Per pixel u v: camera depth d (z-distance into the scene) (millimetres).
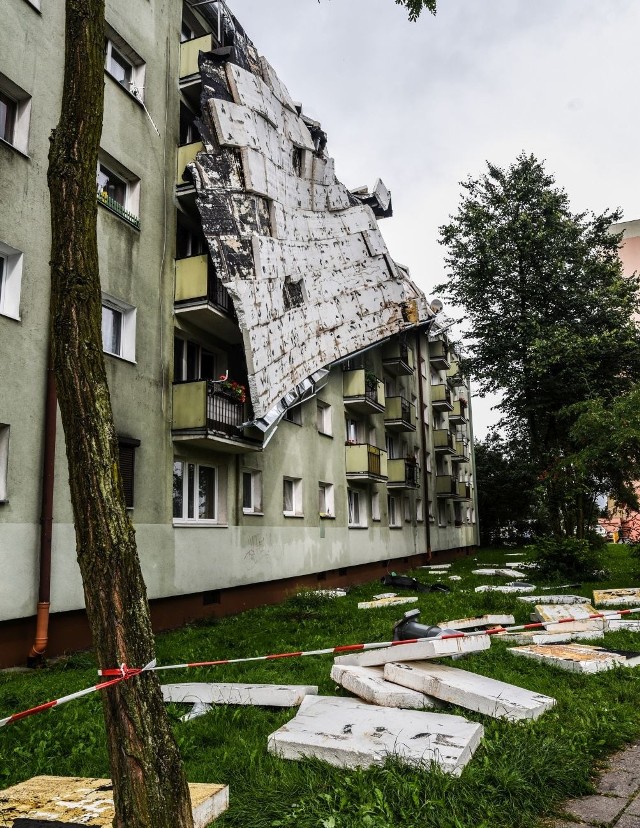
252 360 12516
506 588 14789
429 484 30781
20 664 8031
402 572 23344
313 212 16734
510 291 20828
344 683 5566
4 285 8531
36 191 8922
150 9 12258
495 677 6160
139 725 2408
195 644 8938
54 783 3580
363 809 3244
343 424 20125
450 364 36250
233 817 3301
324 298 16703
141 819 2320
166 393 11594
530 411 19469
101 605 2490
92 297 2766
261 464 14586
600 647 7539
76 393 2643
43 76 9242
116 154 10898
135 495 10469
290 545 15688
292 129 15758
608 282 20219
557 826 3266
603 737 4473
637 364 19406
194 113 13578
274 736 4188
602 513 17797
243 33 14805
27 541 8203
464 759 3824
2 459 8055
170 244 12203
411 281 26484
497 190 21562
